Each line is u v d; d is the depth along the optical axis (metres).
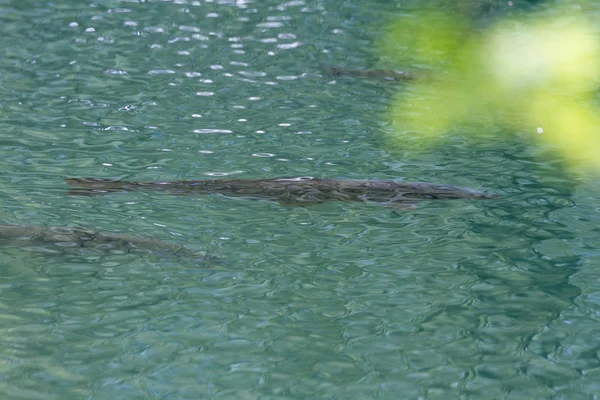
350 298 8.53
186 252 9.28
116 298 8.41
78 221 9.80
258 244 9.52
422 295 8.61
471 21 17.61
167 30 16.72
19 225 9.47
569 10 18.33
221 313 8.23
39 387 7.03
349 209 10.36
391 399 7.00
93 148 11.88
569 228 9.96
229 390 7.09
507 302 8.48
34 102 13.37
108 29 16.64
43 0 18.05
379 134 12.62
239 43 16.22
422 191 10.74
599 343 7.82
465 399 7.01
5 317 8.02
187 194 10.59
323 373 7.34
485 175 11.38
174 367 7.38
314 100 13.84
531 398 7.03
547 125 13.08
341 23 17.41
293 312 8.27
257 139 12.33
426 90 14.39
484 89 14.45
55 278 8.69
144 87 14.12
